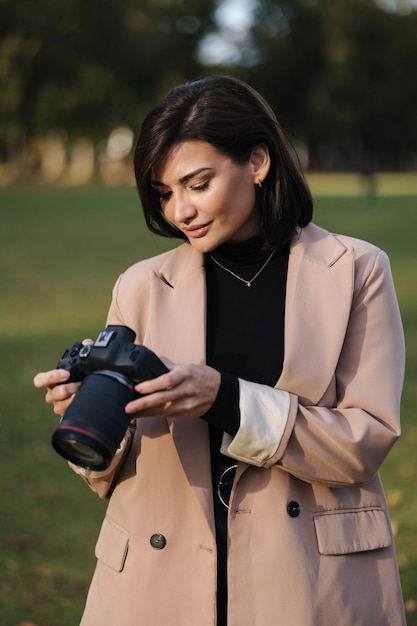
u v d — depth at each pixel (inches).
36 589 144.7
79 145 2472.9
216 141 72.6
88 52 1727.4
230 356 77.9
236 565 73.5
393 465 193.2
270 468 75.1
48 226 833.5
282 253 80.4
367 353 77.0
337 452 72.8
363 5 2177.7
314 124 2290.8
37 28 1624.0
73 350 71.3
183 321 78.5
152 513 76.0
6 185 1899.6
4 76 1684.3
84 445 64.0
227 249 79.6
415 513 168.9
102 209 1098.7
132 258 573.0
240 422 71.0
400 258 520.4
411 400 235.6
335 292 77.2
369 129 2326.5
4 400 248.8
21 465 201.5
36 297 417.7
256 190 77.7
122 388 67.0
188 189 74.0
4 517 172.7
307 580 73.0
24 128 1923.0
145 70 1835.6
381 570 76.5
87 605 79.1
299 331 76.0
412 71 2245.3
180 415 70.1
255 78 2309.3
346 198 1231.5
